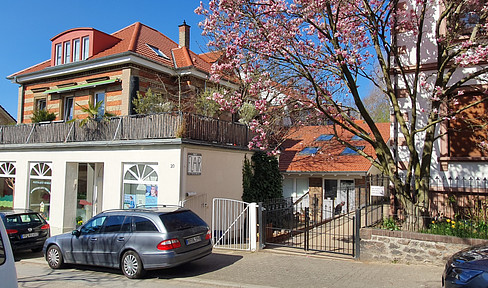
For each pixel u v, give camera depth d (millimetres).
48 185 15312
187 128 11969
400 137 11305
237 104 11289
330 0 9773
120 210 9203
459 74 10773
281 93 11617
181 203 11406
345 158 17969
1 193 17125
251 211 10836
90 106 14164
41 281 8531
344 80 10422
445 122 10812
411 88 11305
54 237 10109
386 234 8805
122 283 8070
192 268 8984
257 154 15719
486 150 10422
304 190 18812
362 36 11250
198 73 17781
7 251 4207
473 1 9570
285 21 10602
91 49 17938
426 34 11219
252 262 9328
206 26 11086
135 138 12742
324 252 10133
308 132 21766
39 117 17188
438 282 7141
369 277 7660
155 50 18594
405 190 9312
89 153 13891
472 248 5828
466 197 10359
